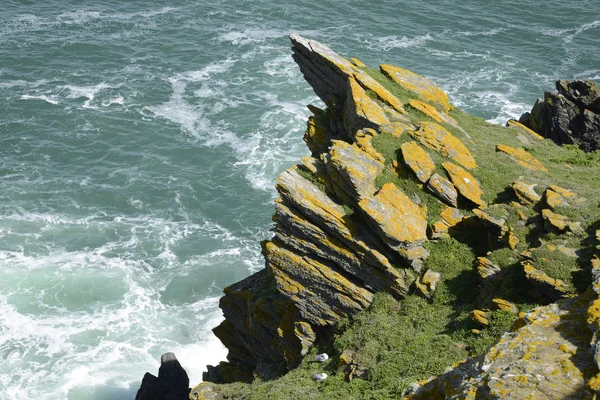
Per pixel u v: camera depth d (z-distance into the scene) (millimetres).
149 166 72750
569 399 12508
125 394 47812
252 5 110312
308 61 42875
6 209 65000
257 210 67625
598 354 12789
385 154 35156
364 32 104000
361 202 31219
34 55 92188
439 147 36031
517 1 115688
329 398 25812
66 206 66250
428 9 111750
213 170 72812
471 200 33500
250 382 35750
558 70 94938
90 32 99312
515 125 48719
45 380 48375
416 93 42531
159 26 102562
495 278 28844
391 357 27109
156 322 54188
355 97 38375
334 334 31766
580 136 48438
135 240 62719
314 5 111312
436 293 30141
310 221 32031
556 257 26844
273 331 35188
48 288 56344
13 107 81062
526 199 32938
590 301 14875
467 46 100812
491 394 13203
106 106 82812
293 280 32656
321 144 41344
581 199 31562
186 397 45062
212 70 91875
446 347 26328
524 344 14141
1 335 51562
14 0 106750
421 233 31797
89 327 53062
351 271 31578
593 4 115625
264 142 77750
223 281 58875
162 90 86688
